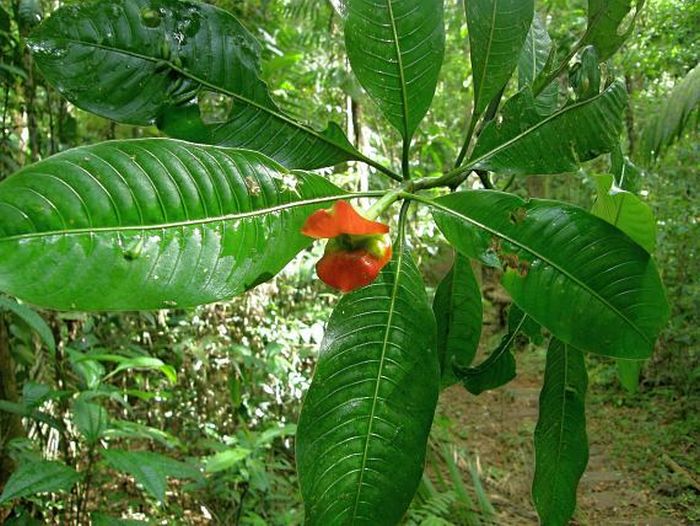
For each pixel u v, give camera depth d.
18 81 2.97
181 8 1.05
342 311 1.10
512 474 5.64
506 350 1.59
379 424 1.08
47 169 0.75
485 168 1.18
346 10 1.12
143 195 0.81
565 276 1.06
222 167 0.89
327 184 1.00
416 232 5.80
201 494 3.88
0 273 0.70
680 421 6.22
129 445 4.09
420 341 1.10
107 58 1.02
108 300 0.76
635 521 4.85
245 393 4.47
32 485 1.80
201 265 0.85
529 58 1.63
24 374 2.89
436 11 1.13
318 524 1.04
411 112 1.17
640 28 6.12
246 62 1.10
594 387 7.35
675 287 6.79
